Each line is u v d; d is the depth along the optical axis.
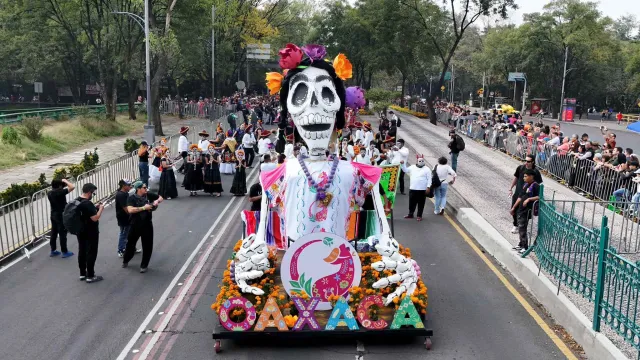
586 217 15.02
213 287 10.48
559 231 9.60
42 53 46.41
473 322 8.95
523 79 71.12
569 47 65.00
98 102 57.53
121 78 46.50
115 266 11.67
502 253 11.92
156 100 34.69
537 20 66.00
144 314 9.29
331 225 8.67
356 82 56.69
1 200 15.48
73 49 46.25
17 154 25.06
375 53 47.12
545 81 69.25
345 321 8.05
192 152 18.92
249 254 8.66
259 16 53.44
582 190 18.48
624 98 75.12
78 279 10.93
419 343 8.25
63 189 12.28
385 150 20.17
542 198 10.84
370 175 9.00
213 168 18.88
